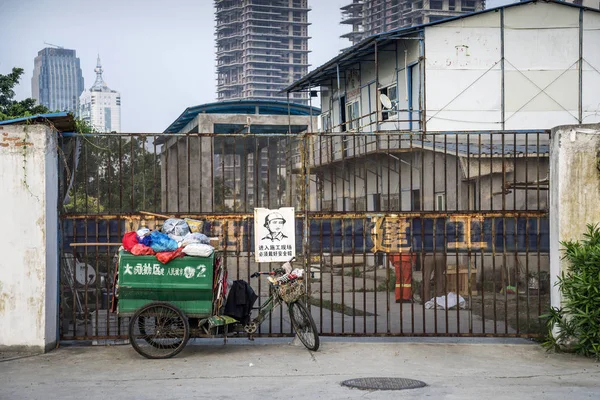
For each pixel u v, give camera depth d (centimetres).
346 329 1002
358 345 836
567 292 794
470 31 1983
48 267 789
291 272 817
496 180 1559
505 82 1988
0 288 776
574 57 1998
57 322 823
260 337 829
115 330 884
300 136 838
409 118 2075
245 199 824
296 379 661
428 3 14000
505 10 1983
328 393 599
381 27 15825
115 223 818
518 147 1636
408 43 2084
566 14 1998
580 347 788
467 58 1981
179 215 815
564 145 805
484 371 707
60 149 822
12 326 778
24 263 778
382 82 2302
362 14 16600
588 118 2000
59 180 828
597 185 802
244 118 2700
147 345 802
